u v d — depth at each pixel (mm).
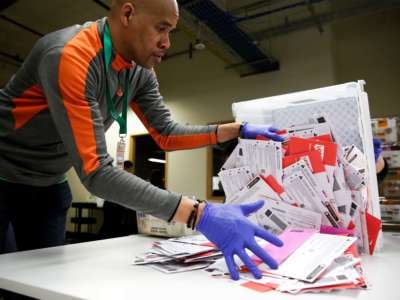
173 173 5227
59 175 1027
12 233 963
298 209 751
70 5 4234
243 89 4863
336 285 473
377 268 611
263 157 780
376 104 4273
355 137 827
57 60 682
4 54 5195
